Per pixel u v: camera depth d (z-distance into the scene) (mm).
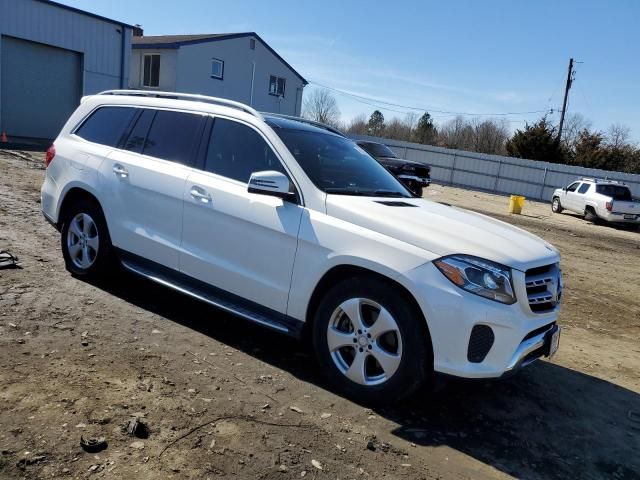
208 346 4312
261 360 4199
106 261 5230
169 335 4414
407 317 3457
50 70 22750
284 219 3973
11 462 2609
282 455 2998
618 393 4605
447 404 3955
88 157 5355
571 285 8930
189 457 2854
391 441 3328
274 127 4430
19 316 4324
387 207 3904
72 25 22875
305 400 3652
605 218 21344
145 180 4812
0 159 14320
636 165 43750
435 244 3488
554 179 34312
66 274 5551
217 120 4684
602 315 7227
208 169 4543
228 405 3439
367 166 4914
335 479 2869
